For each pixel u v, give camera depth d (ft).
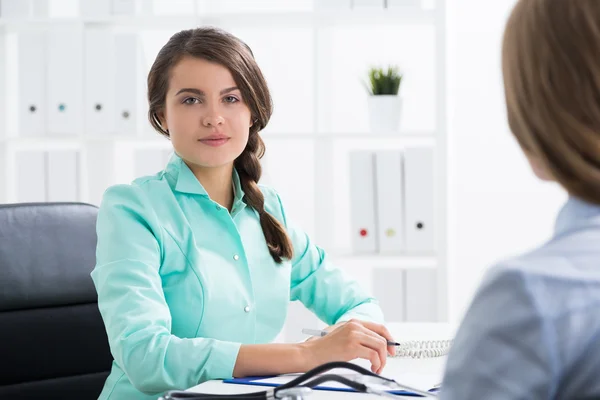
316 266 5.32
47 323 5.20
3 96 10.44
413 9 9.78
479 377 1.73
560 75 1.79
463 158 11.62
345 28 11.23
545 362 1.69
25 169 9.92
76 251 5.40
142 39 11.05
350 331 3.87
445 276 9.63
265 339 4.79
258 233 4.82
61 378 5.22
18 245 5.17
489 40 11.50
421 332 5.17
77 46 9.84
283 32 11.80
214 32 4.67
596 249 1.77
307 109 11.81
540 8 1.86
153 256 4.29
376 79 10.05
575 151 1.79
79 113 9.86
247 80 4.66
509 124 1.97
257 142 4.95
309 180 11.87
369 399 3.23
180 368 3.77
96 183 10.31
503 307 1.73
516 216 11.54
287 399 2.91
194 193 4.62
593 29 1.77
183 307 4.40
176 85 4.61
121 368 4.43
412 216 9.75
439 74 9.68
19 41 9.88
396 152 9.78
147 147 10.78
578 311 1.69
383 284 9.78
